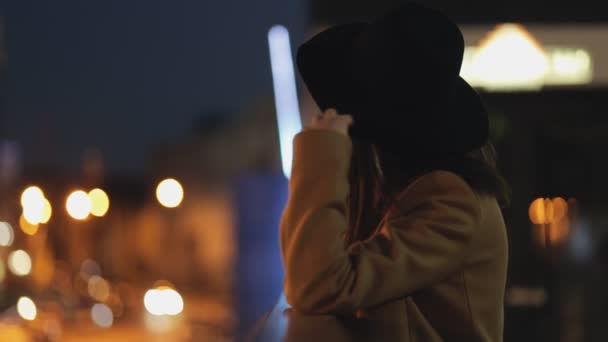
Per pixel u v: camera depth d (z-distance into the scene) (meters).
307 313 2.92
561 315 8.17
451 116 3.02
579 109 8.00
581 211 8.17
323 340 2.67
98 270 37.16
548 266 8.20
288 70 13.27
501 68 8.02
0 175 42.34
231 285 11.13
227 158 50.38
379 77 3.01
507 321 8.17
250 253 10.77
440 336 2.99
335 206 2.94
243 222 10.83
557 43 7.96
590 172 8.11
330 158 2.96
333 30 3.26
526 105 8.03
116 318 29.41
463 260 2.95
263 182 11.05
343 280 2.86
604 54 7.95
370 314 2.97
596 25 7.91
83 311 25.27
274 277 10.78
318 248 2.87
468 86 3.12
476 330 2.96
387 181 3.15
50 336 19.67
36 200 27.81
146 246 59.00
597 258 8.20
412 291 2.93
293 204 2.95
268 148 42.59
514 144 8.06
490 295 2.98
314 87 3.21
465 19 8.01
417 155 3.04
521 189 8.09
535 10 7.96
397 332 2.94
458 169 3.00
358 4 8.29
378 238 2.98
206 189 53.09
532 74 8.00
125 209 61.00
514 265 8.19
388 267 2.88
